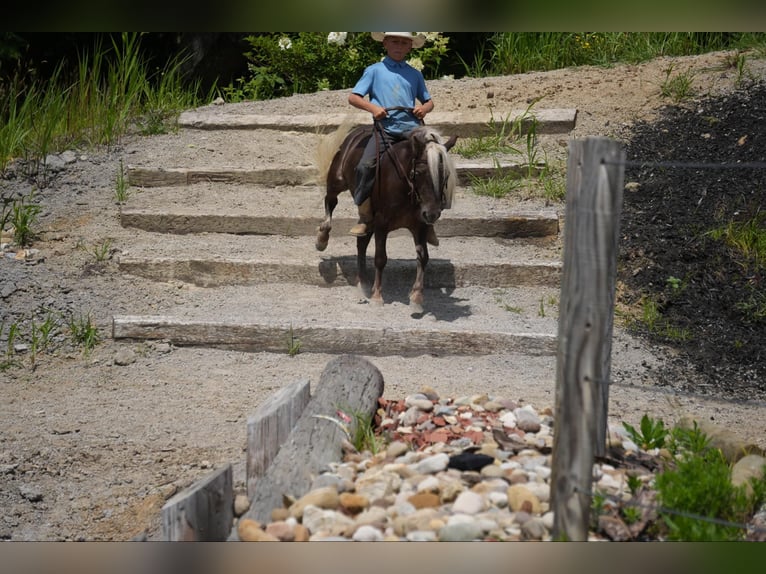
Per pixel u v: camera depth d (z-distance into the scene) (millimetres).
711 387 8742
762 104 13352
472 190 12633
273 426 6125
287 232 11773
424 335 9234
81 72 15609
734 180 11852
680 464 5371
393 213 9555
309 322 9539
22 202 12453
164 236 11766
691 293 10227
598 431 5836
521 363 9062
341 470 5910
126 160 13586
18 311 10102
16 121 14438
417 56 17312
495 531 4992
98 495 7055
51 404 8484
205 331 9508
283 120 14555
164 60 19969
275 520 5363
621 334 9664
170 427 7938
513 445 6152
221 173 12945
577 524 4852
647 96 14312
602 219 4664
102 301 10352
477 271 10633
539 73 16219
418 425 6824
